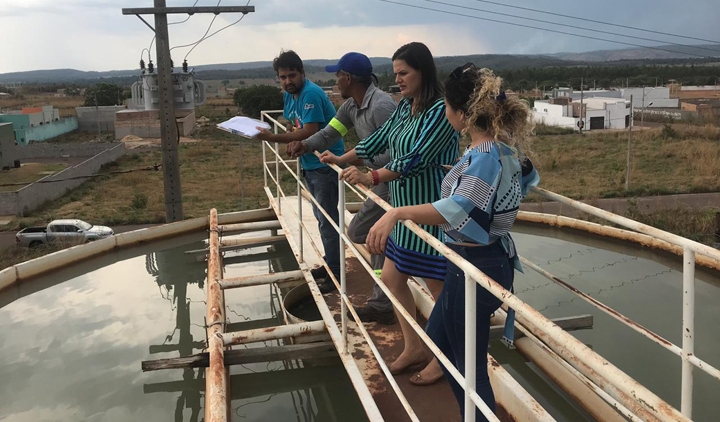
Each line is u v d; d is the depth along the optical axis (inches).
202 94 446.9
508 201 73.4
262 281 184.7
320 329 143.4
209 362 132.0
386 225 70.3
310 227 242.8
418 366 120.8
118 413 136.7
